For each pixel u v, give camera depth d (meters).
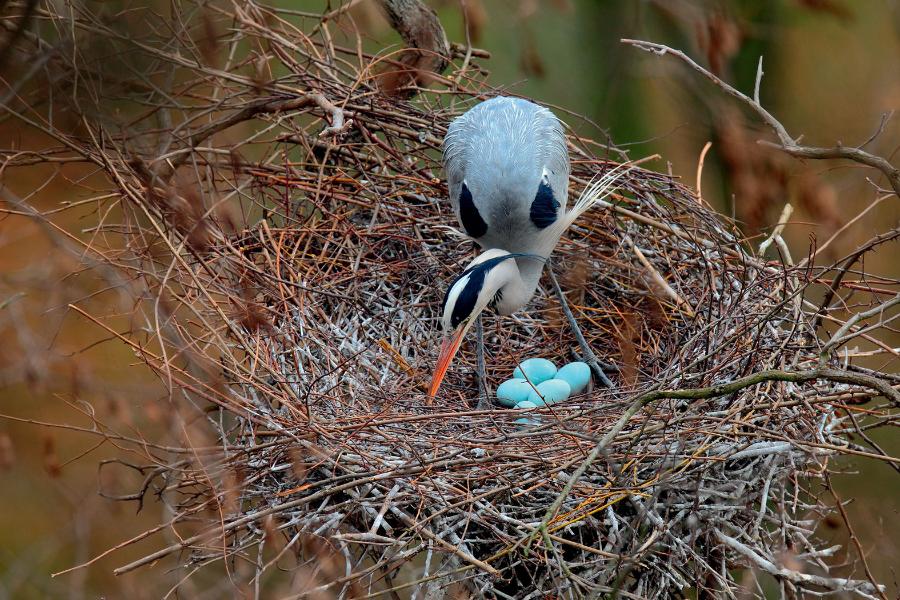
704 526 8.72
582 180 13.09
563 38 15.04
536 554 7.99
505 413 9.89
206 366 9.34
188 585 8.95
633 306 12.35
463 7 12.67
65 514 12.59
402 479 8.71
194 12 10.87
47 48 9.30
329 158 12.94
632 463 8.89
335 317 11.61
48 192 13.48
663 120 14.50
